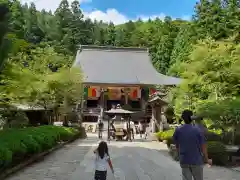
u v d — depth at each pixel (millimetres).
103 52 55125
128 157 15023
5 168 9930
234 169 11383
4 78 13938
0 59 8609
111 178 9773
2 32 8383
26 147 11398
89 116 41188
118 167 11977
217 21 37781
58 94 25625
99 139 26156
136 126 32594
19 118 21125
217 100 16141
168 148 18109
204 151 5871
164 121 27484
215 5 39188
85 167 11828
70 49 83562
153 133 25172
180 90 21766
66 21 97375
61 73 25562
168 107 30953
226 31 33562
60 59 30641
